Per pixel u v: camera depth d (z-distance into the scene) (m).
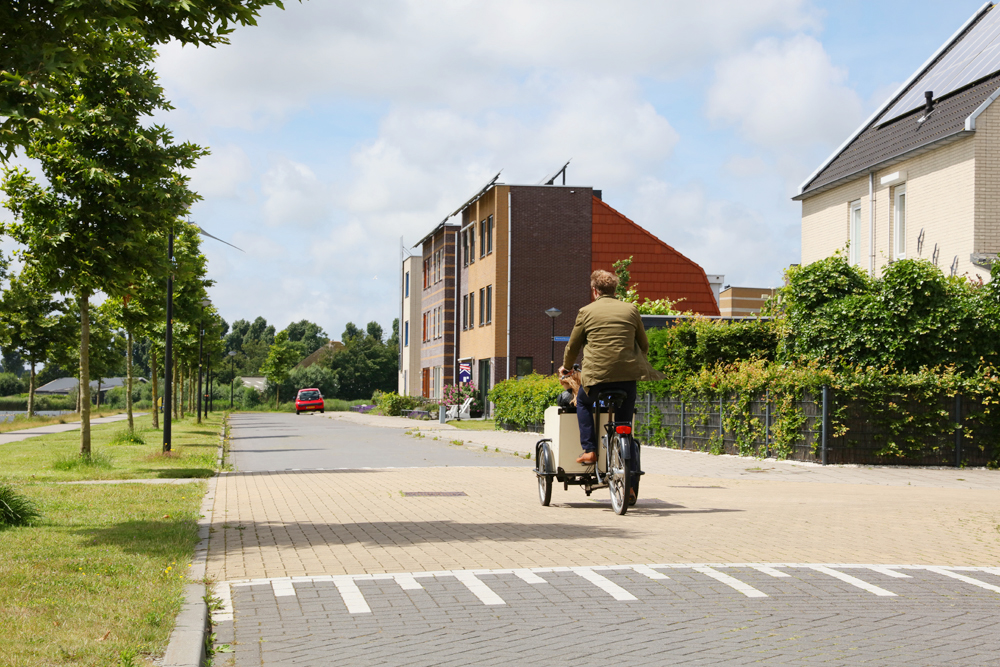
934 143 21.94
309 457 20.48
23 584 5.93
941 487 13.41
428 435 28.64
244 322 187.00
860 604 5.80
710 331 21.55
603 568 6.85
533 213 40.06
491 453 21.23
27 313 45.44
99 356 49.84
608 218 41.34
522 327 39.84
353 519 9.63
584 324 9.52
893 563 7.16
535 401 28.00
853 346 18.16
